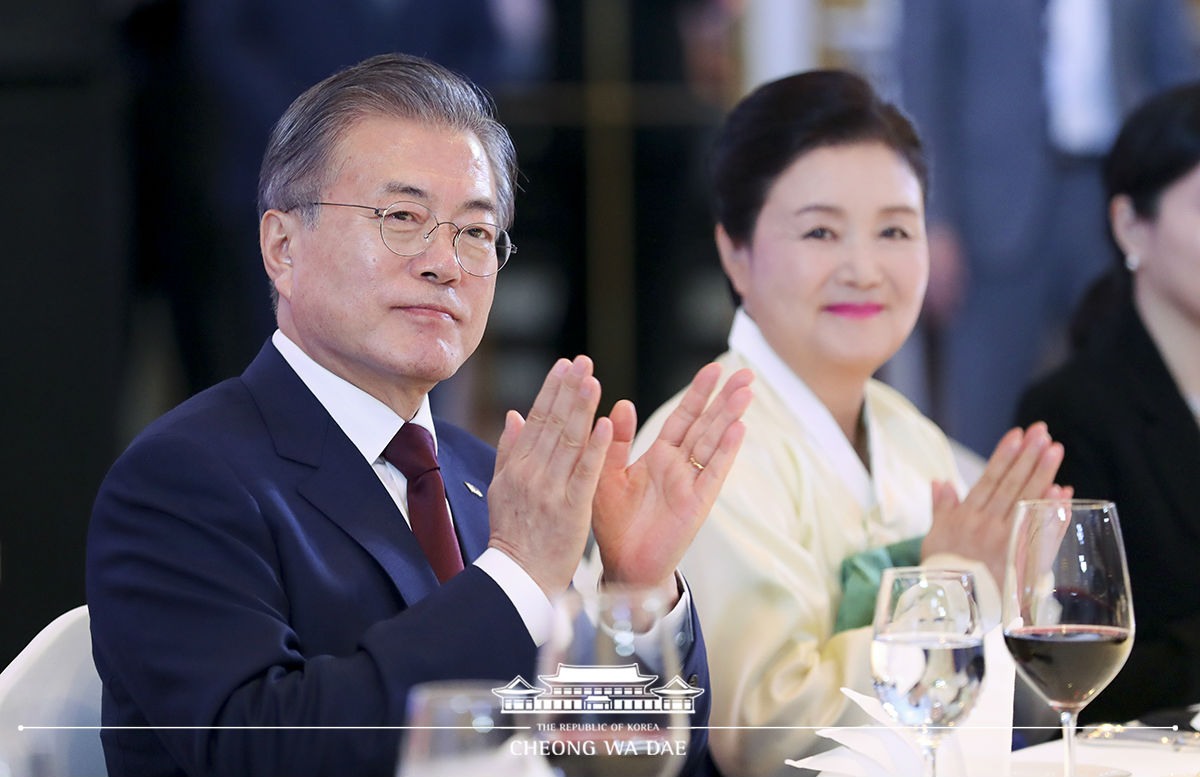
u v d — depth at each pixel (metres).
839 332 6.91
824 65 16.09
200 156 14.63
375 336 5.12
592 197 16.05
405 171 5.14
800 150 6.89
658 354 16.19
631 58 16.00
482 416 15.85
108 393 14.38
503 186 5.51
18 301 14.27
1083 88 15.77
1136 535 7.97
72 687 4.88
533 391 15.99
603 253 16.09
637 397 16.16
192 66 14.56
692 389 5.03
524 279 15.99
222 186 14.63
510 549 4.52
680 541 4.84
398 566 5.00
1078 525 4.04
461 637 4.31
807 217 6.89
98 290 14.37
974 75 15.69
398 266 5.12
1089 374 8.43
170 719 4.39
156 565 4.66
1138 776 4.18
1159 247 8.43
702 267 16.19
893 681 3.67
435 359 5.16
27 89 14.21
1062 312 15.86
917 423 7.70
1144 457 8.09
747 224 7.12
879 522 6.93
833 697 5.93
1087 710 7.04
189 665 4.42
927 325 15.94
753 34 16.08
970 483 13.22
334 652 4.82
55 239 14.30
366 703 4.18
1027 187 15.70
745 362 7.17
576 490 4.48
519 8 15.53
